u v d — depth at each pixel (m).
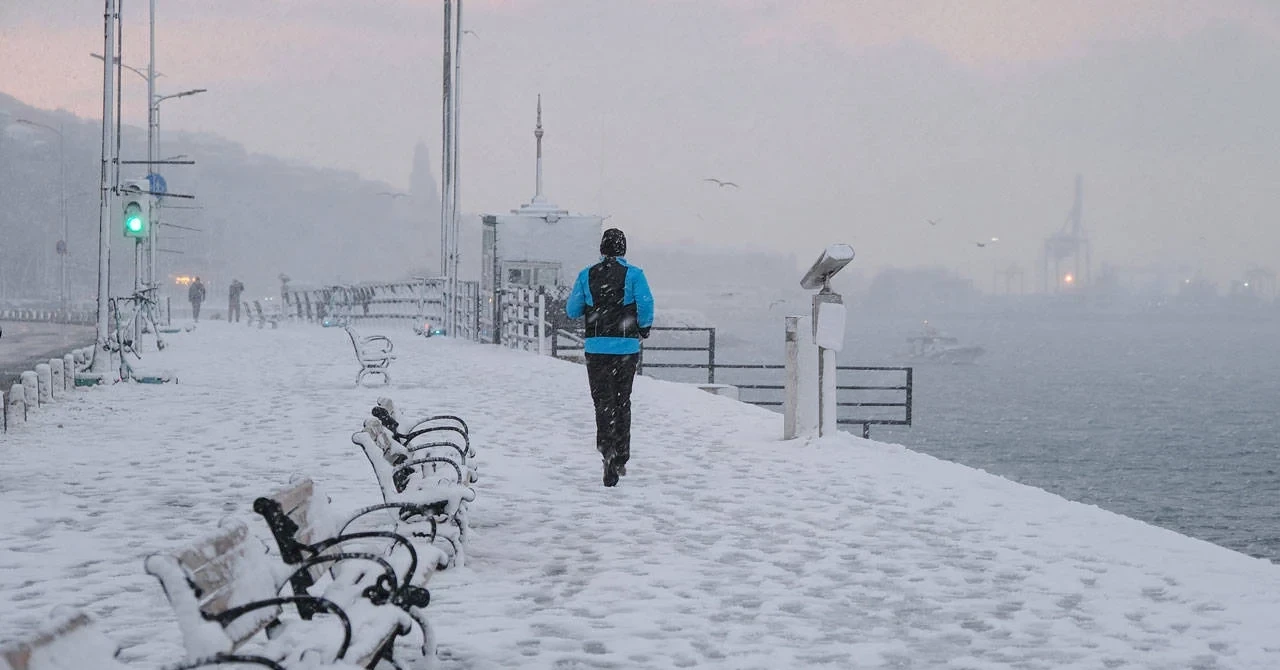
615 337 11.32
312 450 13.47
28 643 3.00
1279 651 5.98
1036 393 174.50
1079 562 8.05
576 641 6.09
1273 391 180.00
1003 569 7.87
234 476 11.63
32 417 16.88
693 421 16.61
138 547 8.42
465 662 5.70
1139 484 86.00
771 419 16.91
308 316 68.81
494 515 9.74
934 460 12.90
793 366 14.45
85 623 3.36
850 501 10.43
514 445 13.92
